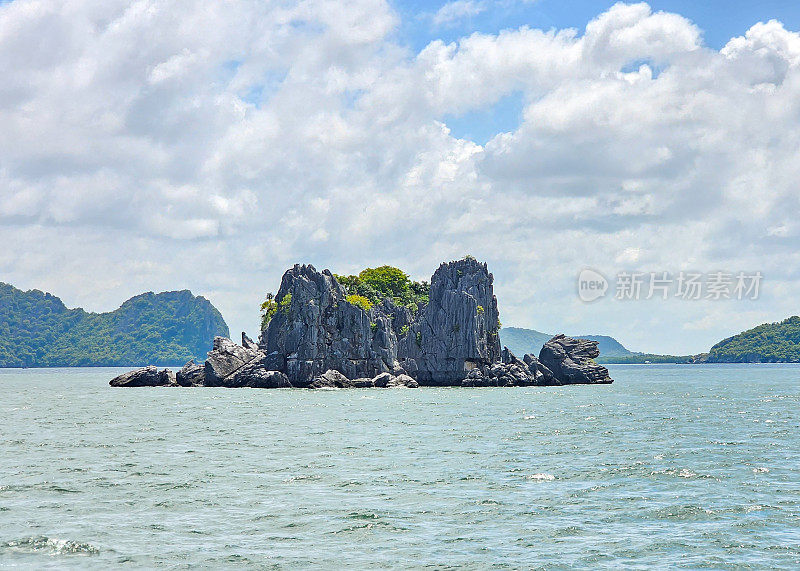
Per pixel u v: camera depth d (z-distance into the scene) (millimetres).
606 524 40250
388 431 82812
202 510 43406
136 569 33094
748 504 44281
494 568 33250
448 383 190125
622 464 58500
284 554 35250
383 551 35719
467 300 191625
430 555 35125
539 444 70938
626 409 115188
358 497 46750
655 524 40188
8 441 73750
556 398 144125
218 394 158500
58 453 65375
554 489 48969
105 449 68062
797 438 74500
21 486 49844
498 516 41969
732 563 33688
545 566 33500
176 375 199125
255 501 45656
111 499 46125
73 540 37156
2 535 37969
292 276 197625
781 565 33375
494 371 192250
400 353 196250
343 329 184250
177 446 70062
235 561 34219
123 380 195750
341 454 64625
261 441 73812
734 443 70750
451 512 42906
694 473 54062
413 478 52906
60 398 148000
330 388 174875
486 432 81500
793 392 165375
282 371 180375
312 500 45938
